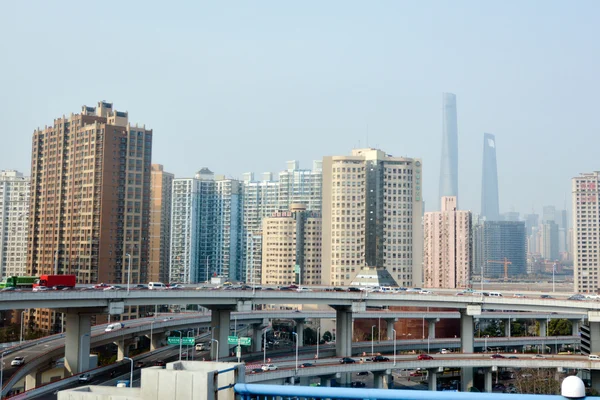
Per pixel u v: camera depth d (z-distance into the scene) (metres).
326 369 197.00
